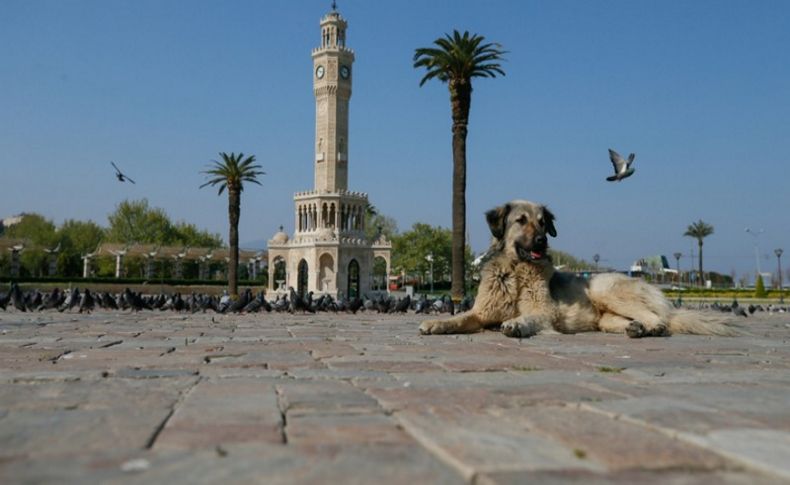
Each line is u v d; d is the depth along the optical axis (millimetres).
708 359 7309
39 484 2518
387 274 86000
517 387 4984
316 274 82812
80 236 121875
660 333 10891
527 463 2805
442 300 27406
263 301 26375
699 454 2982
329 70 88125
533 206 11648
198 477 2615
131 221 128000
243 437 3299
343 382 5270
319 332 12062
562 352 8016
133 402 4301
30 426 3559
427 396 4527
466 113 32812
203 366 6363
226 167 58312
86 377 5492
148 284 89625
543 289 11289
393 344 9141
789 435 3324
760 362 7020
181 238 137125
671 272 105500
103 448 3080
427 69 34594
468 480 2605
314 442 3211
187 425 3578
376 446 3141
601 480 2588
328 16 89688
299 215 88375
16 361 6785
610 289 11570
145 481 2564
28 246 107750
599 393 4688
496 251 11742
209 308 25750
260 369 6145
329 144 88062
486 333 11523
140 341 9625
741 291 73875
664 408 4047
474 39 32906
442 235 120438
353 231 86500
